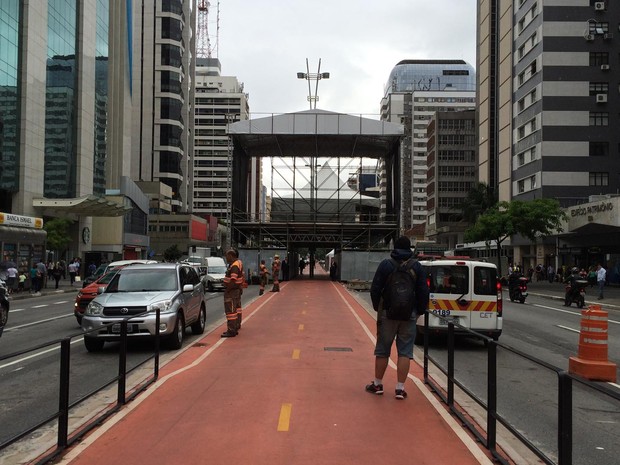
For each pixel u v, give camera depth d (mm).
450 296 11688
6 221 29094
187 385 7652
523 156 55375
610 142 49875
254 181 125875
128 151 63656
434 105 145625
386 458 4848
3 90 37219
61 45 45000
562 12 50625
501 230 38844
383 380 7984
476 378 7227
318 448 5074
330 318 16734
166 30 91750
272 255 44438
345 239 48562
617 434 5816
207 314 18453
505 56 60406
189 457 4840
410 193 143500
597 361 8906
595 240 41094
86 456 4895
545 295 30734
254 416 6086
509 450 5051
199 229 80562
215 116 140875
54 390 7551
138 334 10289
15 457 4980
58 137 44719
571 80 50312
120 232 53938
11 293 28078
